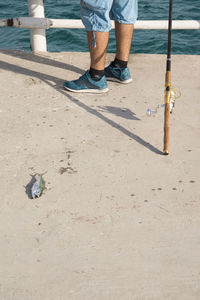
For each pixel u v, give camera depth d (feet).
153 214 9.37
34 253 8.56
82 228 9.07
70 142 11.71
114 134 12.05
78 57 16.99
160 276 8.05
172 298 7.65
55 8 35.35
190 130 12.19
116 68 14.64
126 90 14.44
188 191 9.98
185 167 10.74
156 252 8.52
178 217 9.29
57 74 15.51
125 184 10.22
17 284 7.95
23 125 12.46
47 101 13.71
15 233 9.00
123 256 8.45
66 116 12.89
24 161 11.00
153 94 14.17
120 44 14.29
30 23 17.02
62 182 10.31
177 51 28.04
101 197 9.85
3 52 17.40
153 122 12.60
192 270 8.15
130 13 13.88
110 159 11.05
